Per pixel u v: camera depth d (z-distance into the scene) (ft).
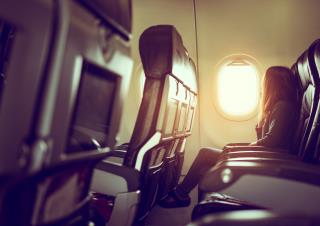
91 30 3.34
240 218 2.68
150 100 7.24
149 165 7.49
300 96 10.69
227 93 16.71
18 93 2.71
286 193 4.39
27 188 3.02
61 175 3.40
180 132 10.30
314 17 16.38
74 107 3.33
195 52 16.89
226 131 16.79
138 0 17.11
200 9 16.88
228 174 4.49
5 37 6.75
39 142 2.77
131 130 16.98
